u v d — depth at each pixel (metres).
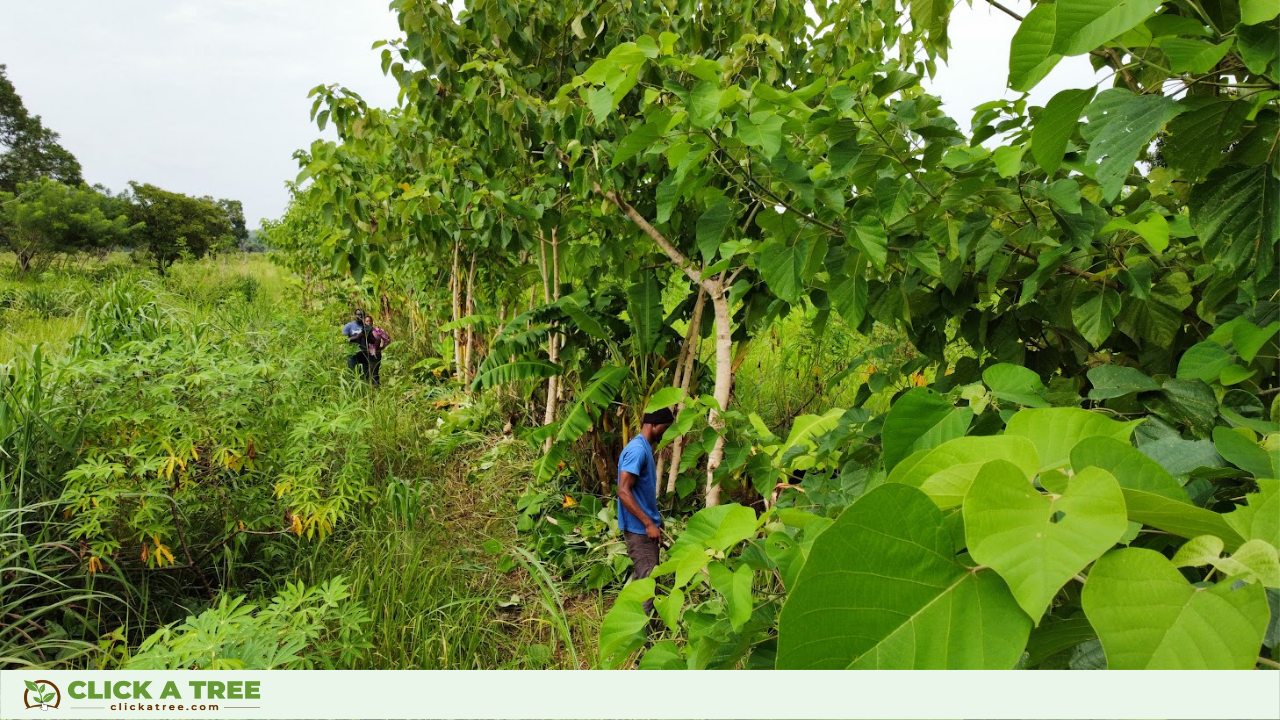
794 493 2.51
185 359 3.92
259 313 11.73
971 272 2.16
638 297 4.54
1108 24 0.80
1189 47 0.97
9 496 3.22
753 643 1.38
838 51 4.43
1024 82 0.88
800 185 2.17
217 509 3.86
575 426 4.27
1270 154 1.09
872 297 2.33
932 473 0.65
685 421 3.37
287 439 4.21
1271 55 0.91
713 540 1.29
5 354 6.98
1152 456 0.89
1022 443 0.62
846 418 2.12
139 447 3.35
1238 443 0.84
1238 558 0.50
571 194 4.71
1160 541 0.72
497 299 7.56
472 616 3.55
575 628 3.58
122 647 2.80
